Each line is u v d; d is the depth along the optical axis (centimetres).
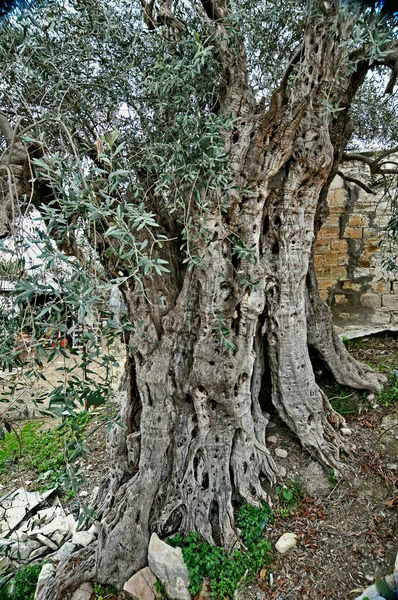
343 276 604
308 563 219
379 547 220
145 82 199
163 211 249
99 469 380
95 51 223
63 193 152
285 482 269
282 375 292
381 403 346
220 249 239
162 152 218
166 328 247
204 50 182
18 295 125
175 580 211
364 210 584
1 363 137
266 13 245
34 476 374
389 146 457
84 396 154
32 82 201
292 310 286
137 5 229
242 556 223
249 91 251
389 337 520
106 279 192
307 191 280
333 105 250
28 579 248
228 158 240
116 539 225
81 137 229
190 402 257
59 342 142
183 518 240
